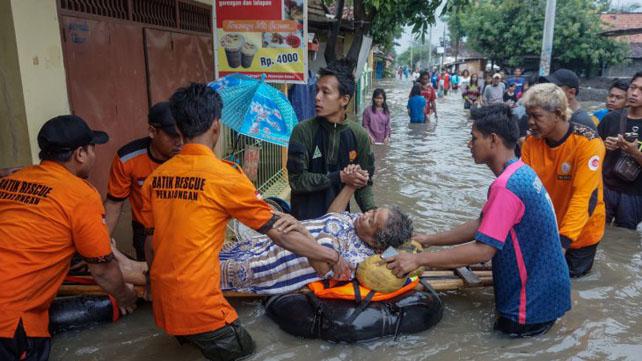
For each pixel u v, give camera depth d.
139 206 3.81
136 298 3.53
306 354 3.19
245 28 5.46
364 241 3.57
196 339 2.89
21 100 3.88
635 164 5.22
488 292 4.07
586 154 3.80
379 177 8.24
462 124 15.70
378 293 3.39
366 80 27.64
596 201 3.86
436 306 3.54
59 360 3.12
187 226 2.72
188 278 2.75
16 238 2.71
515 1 29.73
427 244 3.75
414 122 15.26
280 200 4.81
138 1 5.84
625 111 5.34
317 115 3.93
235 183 2.73
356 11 8.91
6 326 2.67
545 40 11.01
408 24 9.20
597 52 27.69
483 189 7.54
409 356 3.19
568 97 4.54
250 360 3.10
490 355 3.19
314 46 10.54
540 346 3.28
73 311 3.40
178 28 6.80
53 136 2.78
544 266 3.23
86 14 4.82
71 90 4.63
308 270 3.54
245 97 4.43
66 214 2.78
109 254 2.97
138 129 5.86
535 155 4.14
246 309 3.72
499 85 15.77
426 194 7.23
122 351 3.22
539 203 3.15
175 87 6.71
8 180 2.84
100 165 5.16
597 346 3.28
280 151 7.29
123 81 5.51
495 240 3.10
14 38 3.78
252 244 3.89
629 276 4.34
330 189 4.02
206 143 2.81
